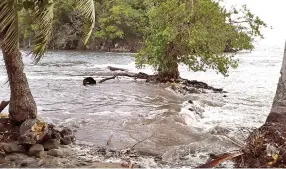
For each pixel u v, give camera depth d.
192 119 13.91
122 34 73.81
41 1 8.67
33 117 10.01
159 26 23.19
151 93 19.84
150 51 24.17
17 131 9.73
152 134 11.47
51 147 9.44
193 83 24.34
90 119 13.51
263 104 18.30
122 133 11.62
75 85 22.92
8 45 8.62
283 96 9.78
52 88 21.53
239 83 27.62
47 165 8.45
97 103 16.97
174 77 24.55
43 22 8.78
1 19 8.60
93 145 10.32
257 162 8.30
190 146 10.02
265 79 30.45
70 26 74.75
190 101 17.02
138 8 75.50
